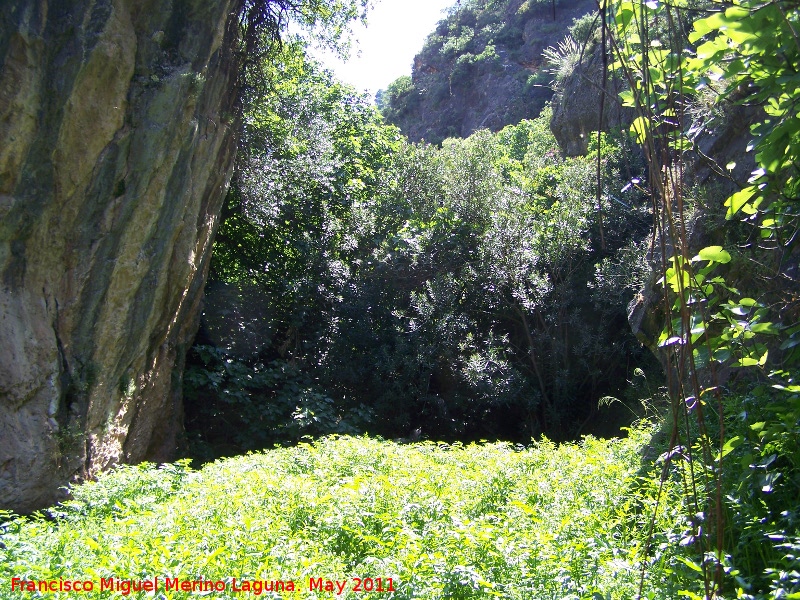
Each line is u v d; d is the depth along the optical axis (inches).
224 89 449.7
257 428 538.9
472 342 620.7
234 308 597.0
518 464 299.3
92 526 225.0
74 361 325.4
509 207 681.0
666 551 159.5
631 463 252.4
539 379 617.0
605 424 601.0
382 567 161.6
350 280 660.7
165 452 472.7
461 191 705.6
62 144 296.8
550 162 935.7
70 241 317.7
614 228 636.7
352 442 345.1
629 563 157.0
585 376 620.4
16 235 292.5
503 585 153.1
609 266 580.4
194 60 367.6
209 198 469.4
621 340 613.3
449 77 2073.1
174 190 374.6
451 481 260.7
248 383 555.8
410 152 756.6
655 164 91.7
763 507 156.8
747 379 228.7
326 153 685.3
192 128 373.7
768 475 136.9
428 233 660.1
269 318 629.0
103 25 303.0
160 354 440.1
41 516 253.3
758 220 208.4
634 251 549.3
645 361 585.0
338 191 719.1
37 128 287.3
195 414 557.0
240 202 593.9
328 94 825.5
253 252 647.8
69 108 295.4
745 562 149.4
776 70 108.9
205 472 319.9
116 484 283.4
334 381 622.5
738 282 217.2
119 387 371.6
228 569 165.0
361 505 209.8
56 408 311.7
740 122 251.3
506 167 923.4
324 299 644.7
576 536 184.4
